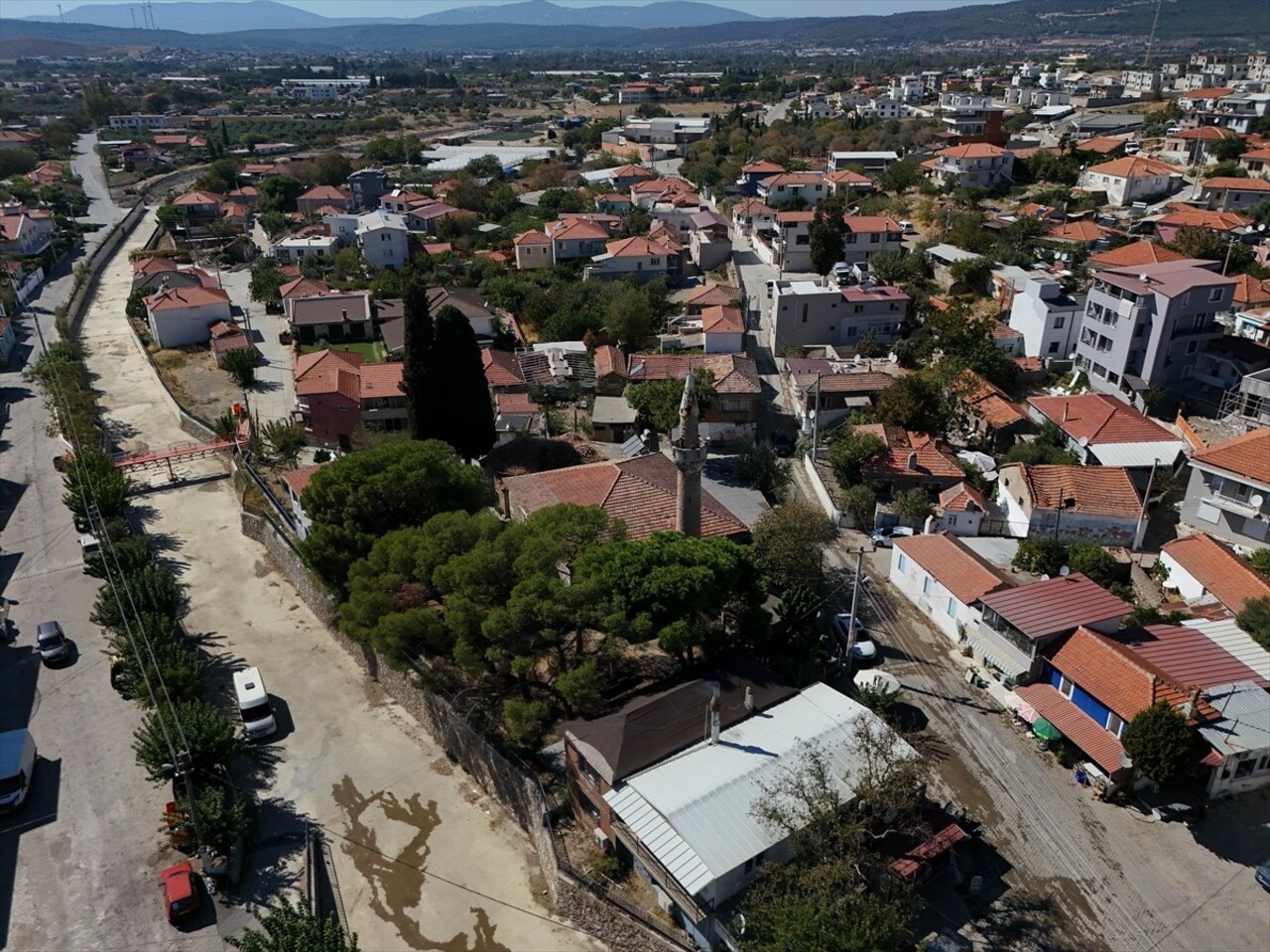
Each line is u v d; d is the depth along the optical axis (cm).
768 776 3412
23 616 5266
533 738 4075
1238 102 14938
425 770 4194
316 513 4925
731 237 13438
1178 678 4009
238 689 4459
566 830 3653
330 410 7525
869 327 9050
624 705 3962
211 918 3381
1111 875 3456
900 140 16888
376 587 4319
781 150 17100
